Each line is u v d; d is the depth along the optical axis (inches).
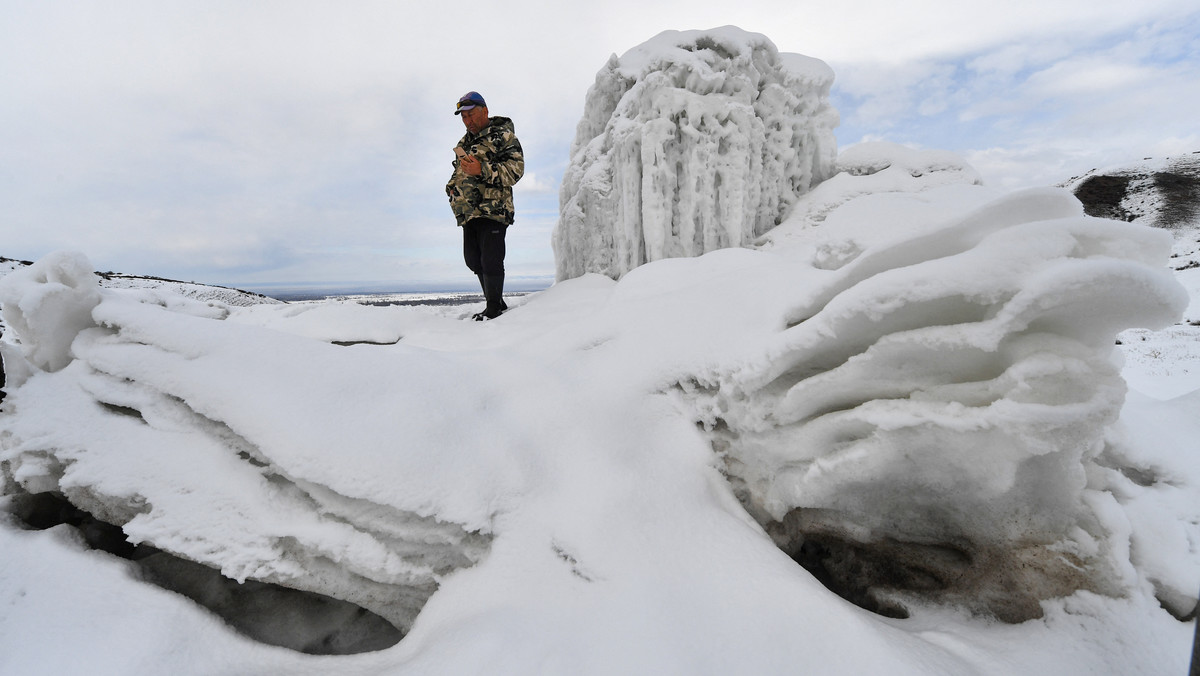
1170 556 56.9
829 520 73.3
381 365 90.2
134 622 66.5
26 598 69.4
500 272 178.4
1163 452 71.2
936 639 55.2
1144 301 48.4
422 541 70.6
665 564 63.0
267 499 75.8
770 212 186.2
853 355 69.4
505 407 88.8
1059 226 55.1
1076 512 57.6
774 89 181.0
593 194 195.8
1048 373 52.0
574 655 52.2
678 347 94.6
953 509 64.3
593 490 72.9
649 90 169.5
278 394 80.4
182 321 96.3
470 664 52.7
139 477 80.0
